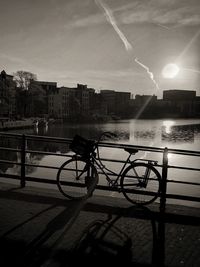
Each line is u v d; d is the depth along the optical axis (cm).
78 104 16462
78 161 728
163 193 695
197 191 1970
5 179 1938
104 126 12094
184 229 573
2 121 7938
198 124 14650
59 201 688
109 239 516
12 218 582
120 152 3753
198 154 700
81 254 463
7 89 11894
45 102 15400
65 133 8525
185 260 463
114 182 718
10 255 453
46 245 485
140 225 581
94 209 650
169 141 6831
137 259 459
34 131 9138
